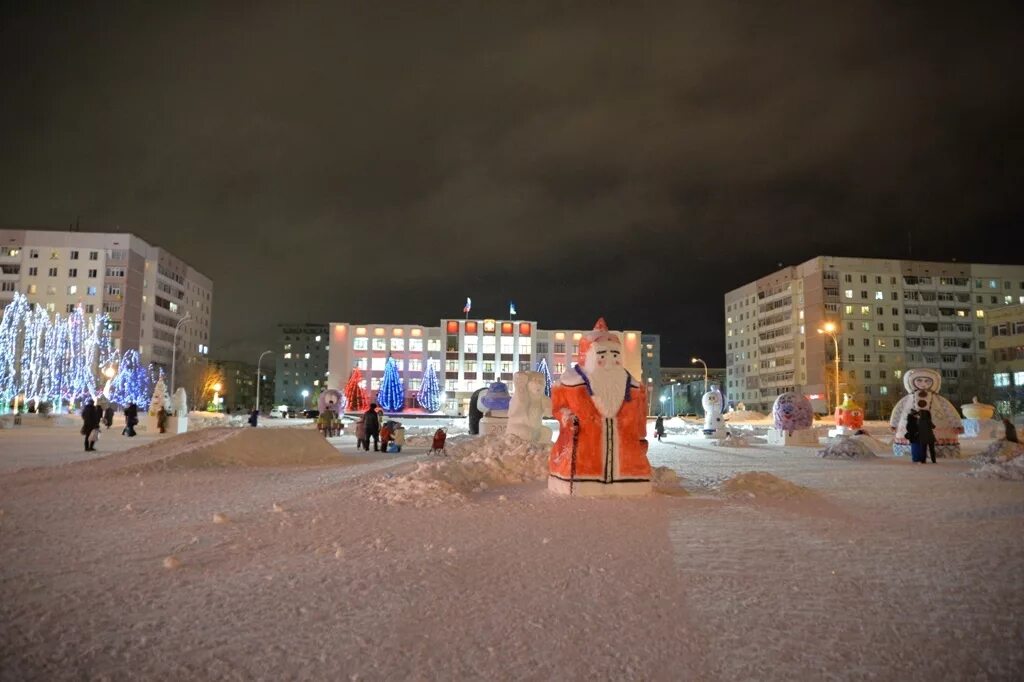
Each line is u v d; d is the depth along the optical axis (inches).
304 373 6584.6
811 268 3996.1
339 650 194.1
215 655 190.5
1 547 324.2
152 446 837.2
